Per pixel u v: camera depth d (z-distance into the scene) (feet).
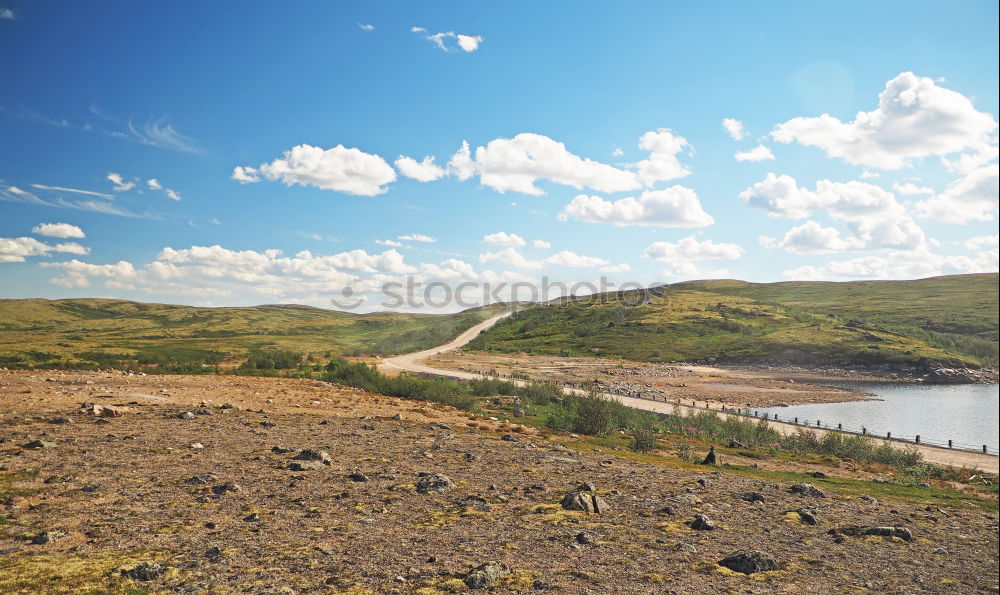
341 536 36.68
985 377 476.13
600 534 40.96
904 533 48.83
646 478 66.13
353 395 146.10
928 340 620.90
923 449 167.32
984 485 109.40
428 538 37.58
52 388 104.37
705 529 44.62
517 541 38.11
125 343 599.16
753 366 520.42
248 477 51.16
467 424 113.80
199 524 37.35
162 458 55.93
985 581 38.37
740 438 154.71
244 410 98.22
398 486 51.57
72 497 41.39
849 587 34.35
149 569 28.50
